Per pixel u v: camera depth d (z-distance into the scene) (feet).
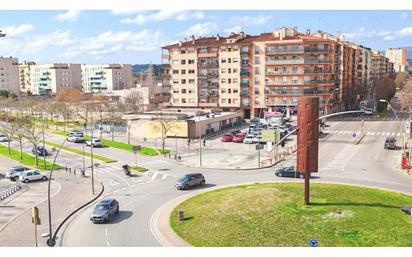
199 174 153.69
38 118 376.48
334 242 94.99
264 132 209.05
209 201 127.54
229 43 375.66
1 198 137.59
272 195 127.85
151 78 636.48
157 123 278.26
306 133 117.91
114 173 179.11
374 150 217.77
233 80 378.94
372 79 593.42
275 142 209.05
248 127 324.39
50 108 388.57
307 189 117.91
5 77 628.28
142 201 134.72
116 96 512.63
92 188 145.89
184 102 400.47
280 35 370.94
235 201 124.16
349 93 436.35
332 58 360.07
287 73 359.46
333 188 136.15
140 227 110.01
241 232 102.01
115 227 110.42
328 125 324.80
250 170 178.70
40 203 132.87
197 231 104.88
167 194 142.51
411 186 144.15
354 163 186.09
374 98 490.08
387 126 316.60
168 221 113.60
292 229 102.58
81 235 104.78
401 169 171.83
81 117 372.17
